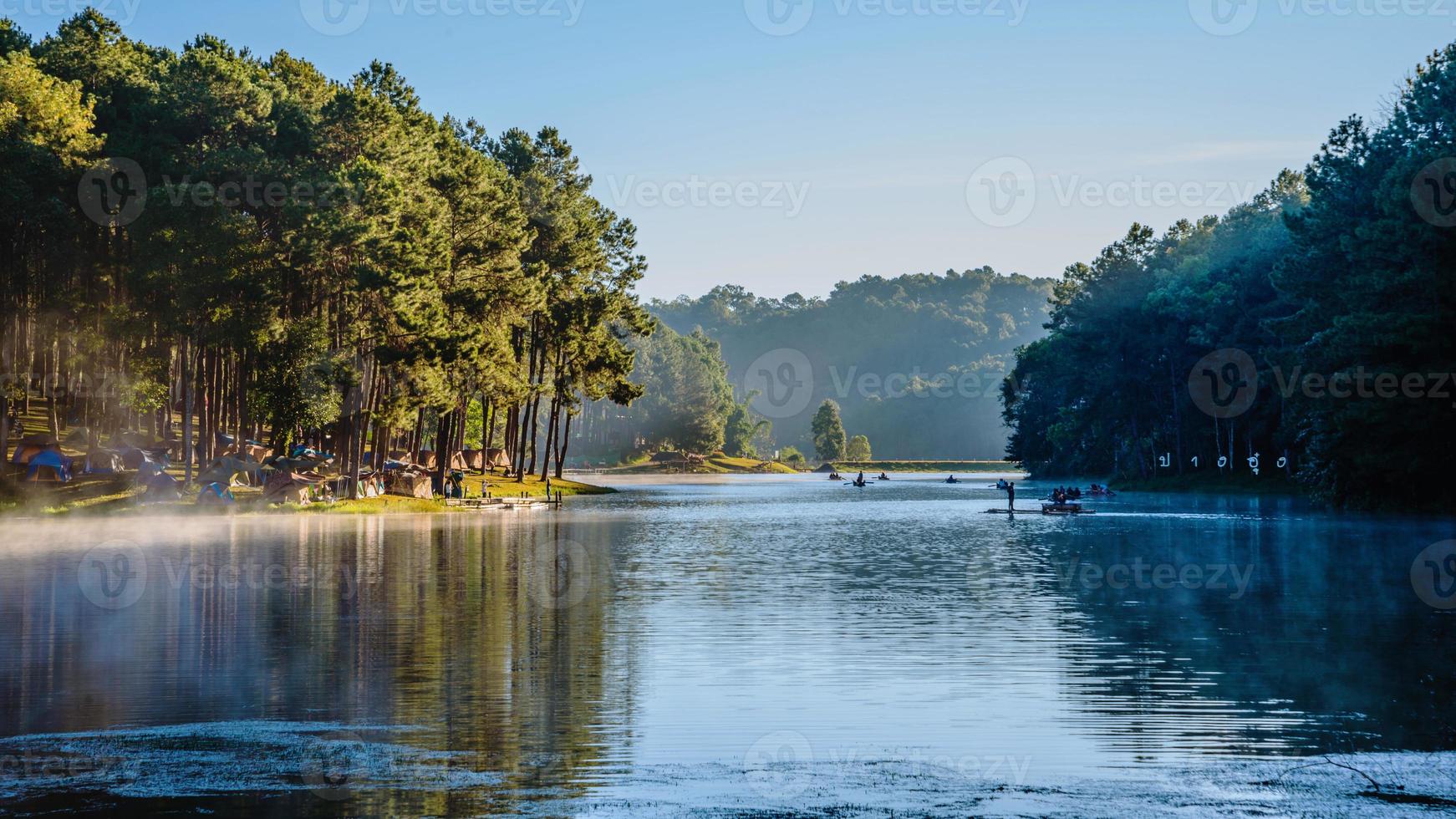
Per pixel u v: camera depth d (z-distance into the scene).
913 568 36.31
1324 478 63.53
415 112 90.12
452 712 16.11
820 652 20.67
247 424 83.25
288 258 70.44
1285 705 16.44
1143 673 18.72
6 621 24.14
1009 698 16.95
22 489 66.44
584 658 20.06
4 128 66.56
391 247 70.62
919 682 18.05
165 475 68.06
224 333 68.25
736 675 18.59
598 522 64.81
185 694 17.08
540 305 93.88
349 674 18.56
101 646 21.02
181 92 74.94
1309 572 33.50
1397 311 55.69
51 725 15.27
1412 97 62.38
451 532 54.84
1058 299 146.25
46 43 82.81
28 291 73.88
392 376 77.06
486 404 112.62
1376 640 21.69
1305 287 65.25
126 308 69.75
